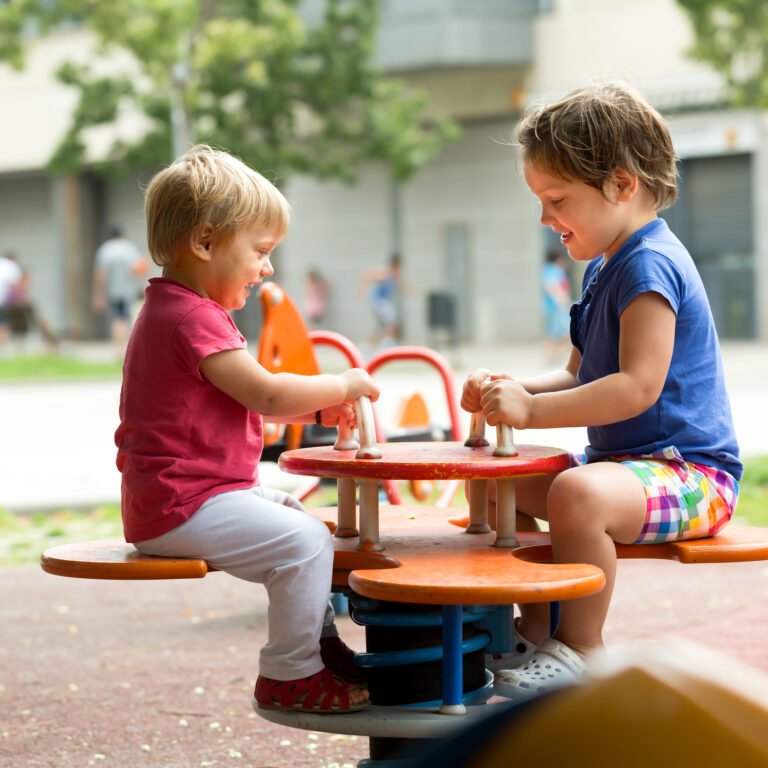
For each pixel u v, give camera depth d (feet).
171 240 12.09
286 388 11.66
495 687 11.34
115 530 32.73
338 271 127.44
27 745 15.74
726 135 105.09
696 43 87.56
